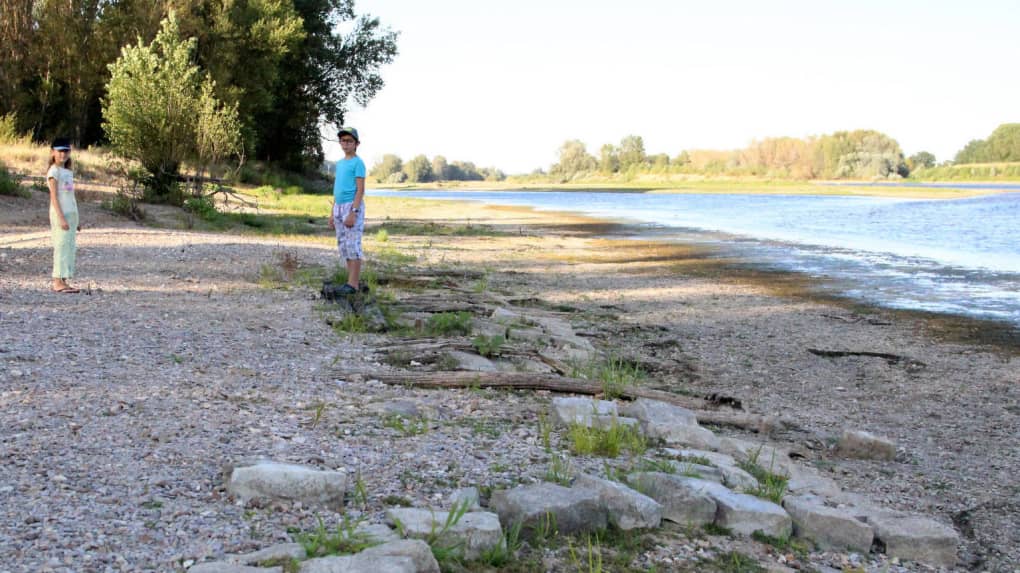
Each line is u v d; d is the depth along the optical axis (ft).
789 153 497.87
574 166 627.05
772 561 15.02
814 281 58.44
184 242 52.90
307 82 168.45
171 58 79.30
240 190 116.06
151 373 22.04
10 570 11.12
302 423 19.27
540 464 18.10
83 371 21.53
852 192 301.63
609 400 25.38
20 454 15.39
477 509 14.93
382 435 19.04
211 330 28.30
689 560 14.61
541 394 25.23
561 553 14.17
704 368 32.89
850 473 21.44
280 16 138.82
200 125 78.18
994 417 27.20
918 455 23.31
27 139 97.60
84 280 36.52
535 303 45.50
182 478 15.16
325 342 28.66
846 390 30.30
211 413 19.15
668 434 21.59
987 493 20.40
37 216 58.80
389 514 14.06
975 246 85.35
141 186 80.18
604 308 45.68
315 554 12.41
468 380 25.09
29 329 25.64
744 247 83.97
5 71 112.88
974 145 564.71
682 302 48.47
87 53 120.47
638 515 15.66
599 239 92.79
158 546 12.37
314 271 44.75
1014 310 47.06
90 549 12.01
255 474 14.60
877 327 41.93
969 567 16.37
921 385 31.12
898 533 16.42
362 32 172.86
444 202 191.31
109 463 15.47
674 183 474.90
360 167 33.76
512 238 89.92
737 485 18.13
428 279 48.08
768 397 28.99
